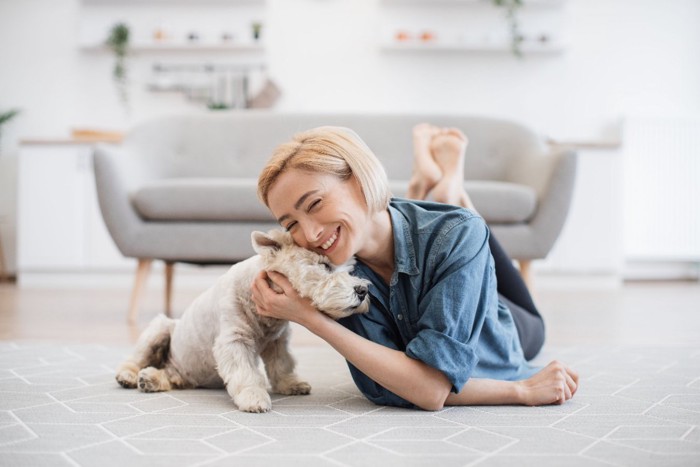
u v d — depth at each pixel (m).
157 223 2.71
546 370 1.29
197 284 4.29
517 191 2.71
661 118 4.50
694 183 4.51
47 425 1.10
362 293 1.16
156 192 2.67
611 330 2.44
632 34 4.61
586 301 3.43
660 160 4.51
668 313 2.94
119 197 2.65
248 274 1.27
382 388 1.26
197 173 3.29
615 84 4.61
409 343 1.18
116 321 2.65
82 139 4.04
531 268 2.79
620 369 1.67
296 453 0.94
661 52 4.64
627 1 4.61
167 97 4.61
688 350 1.99
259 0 4.55
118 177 2.67
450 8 4.57
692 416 1.17
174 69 4.61
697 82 4.65
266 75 4.60
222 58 4.61
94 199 4.07
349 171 1.14
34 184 4.04
